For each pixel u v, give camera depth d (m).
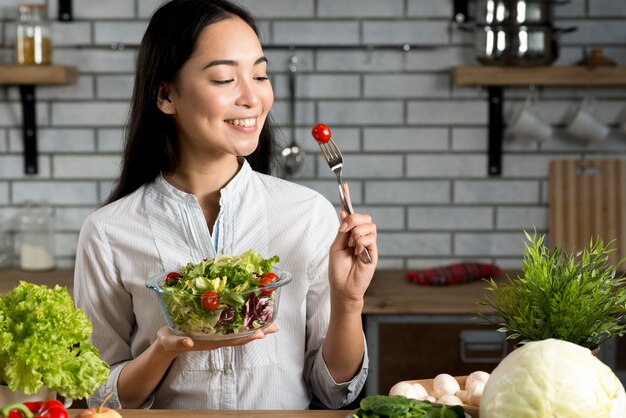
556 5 3.27
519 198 3.36
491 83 3.11
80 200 3.40
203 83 1.61
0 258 3.35
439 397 1.57
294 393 1.77
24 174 3.38
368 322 2.90
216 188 1.78
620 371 2.94
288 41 3.30
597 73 3.08
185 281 1.48
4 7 3.31
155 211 1.77
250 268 1.50
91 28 3.31
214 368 1.72
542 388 1.26
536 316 1.45
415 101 3.33
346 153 3.35
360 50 3.31
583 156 3.34
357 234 1.59
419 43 3.31
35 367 1.40
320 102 3.33
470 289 3.03
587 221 3.35
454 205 3.37
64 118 3.36
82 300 1.80
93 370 1.46
